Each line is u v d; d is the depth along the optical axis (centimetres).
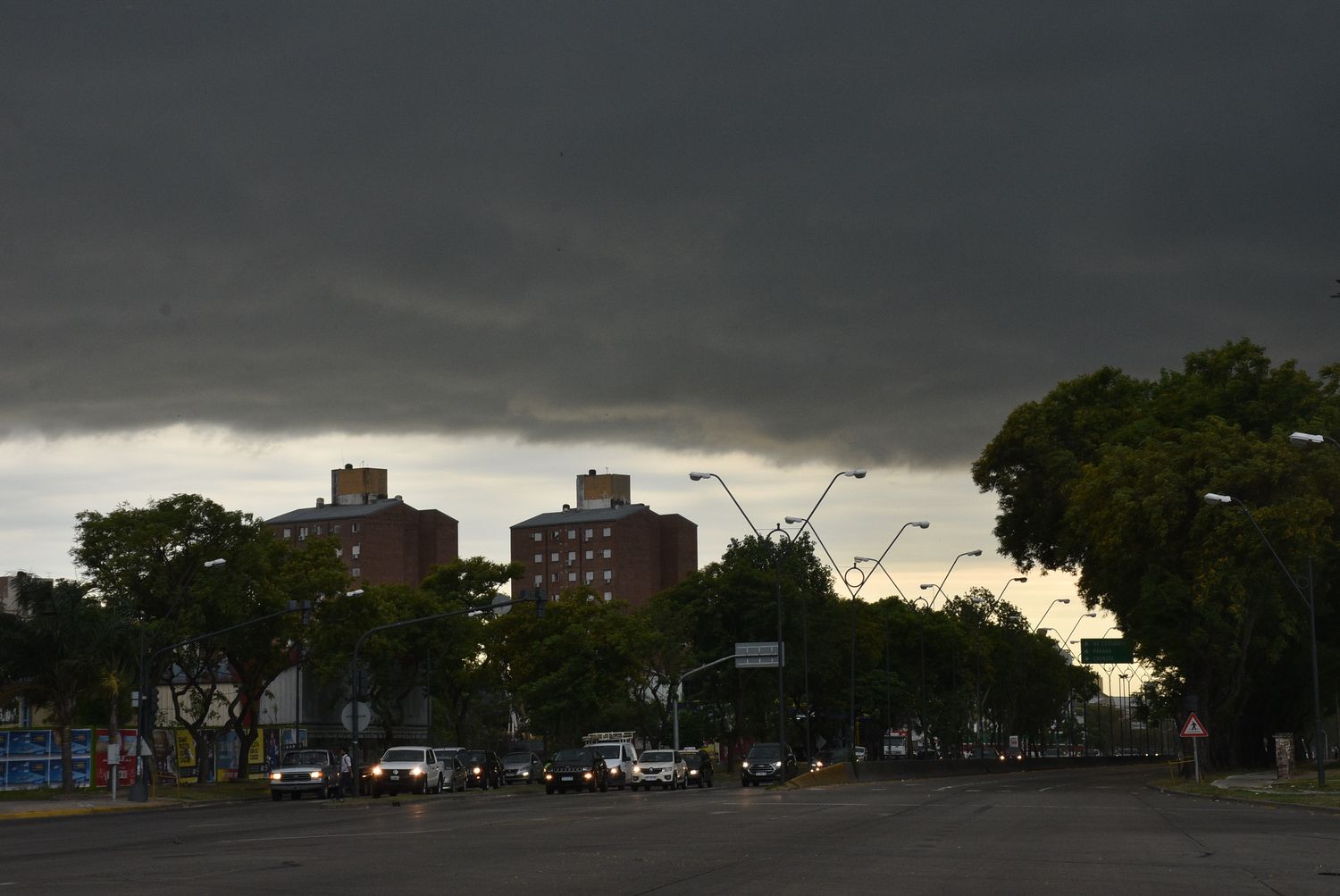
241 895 1465
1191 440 5650
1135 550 5603
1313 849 2139
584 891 1486
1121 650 9306
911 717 12119
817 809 3572
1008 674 12600
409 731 10569
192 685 7606
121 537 7062
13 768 6341
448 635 9006
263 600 7400
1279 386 6356
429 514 16888
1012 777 7450
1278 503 5347
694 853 2044
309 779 6041
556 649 9181
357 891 1500
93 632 6131
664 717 10519
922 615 12156
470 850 2170
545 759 9856
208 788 7106
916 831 2602
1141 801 4047
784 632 9981
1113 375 7438
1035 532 7444
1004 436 7388
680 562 17788
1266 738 8031
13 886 1630
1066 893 1466
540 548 17825
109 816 4828
